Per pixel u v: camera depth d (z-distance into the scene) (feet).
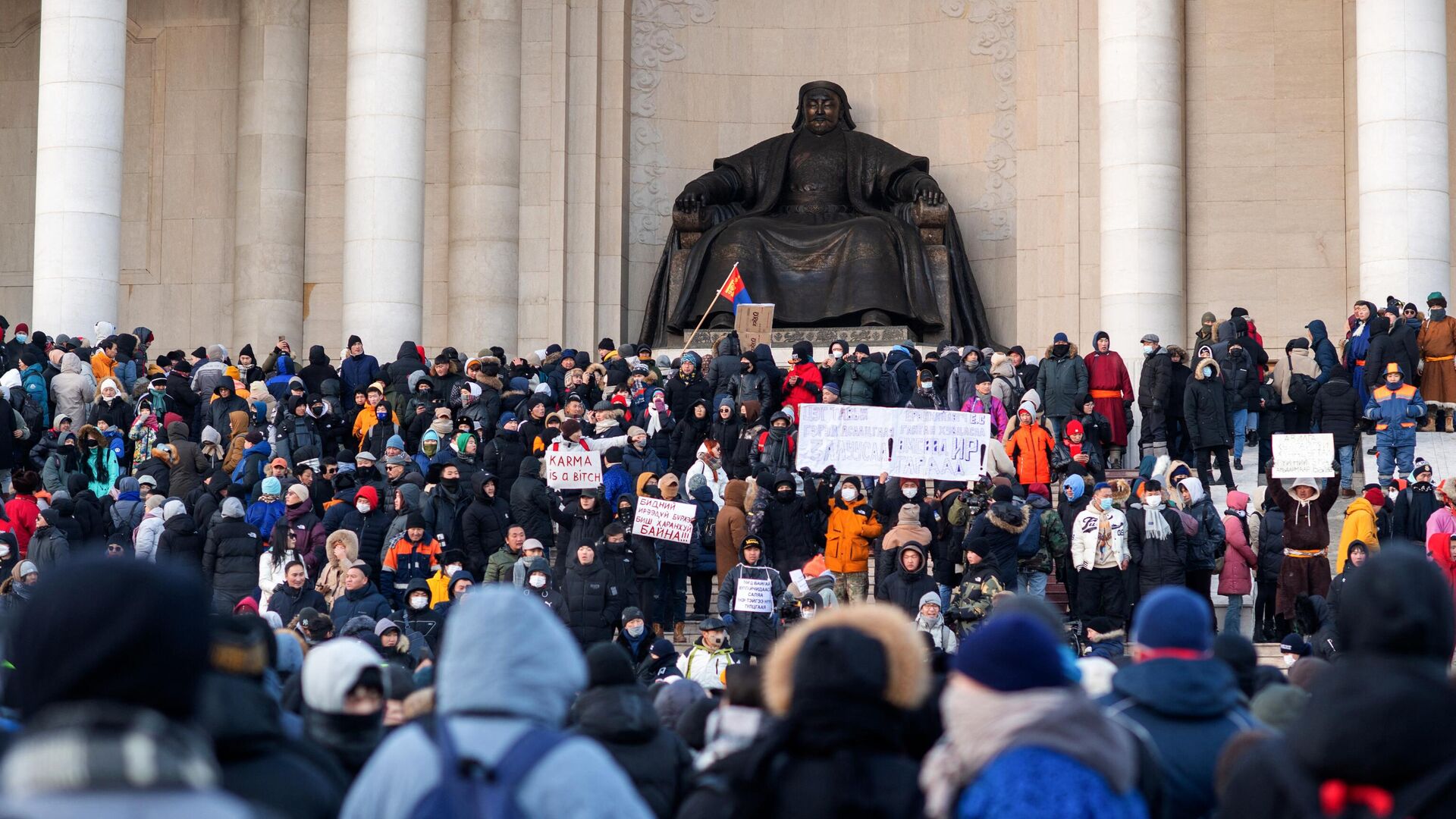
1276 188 203.21
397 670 59.00
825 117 210.59
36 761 21.43
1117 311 193.26
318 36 221.66
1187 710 42.19
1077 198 206.69
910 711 38.75
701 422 150.61
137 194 223.92
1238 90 204.44
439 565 120.47
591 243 214.69
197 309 221.66
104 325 172.55
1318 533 118.73
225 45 223.30
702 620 130.93
